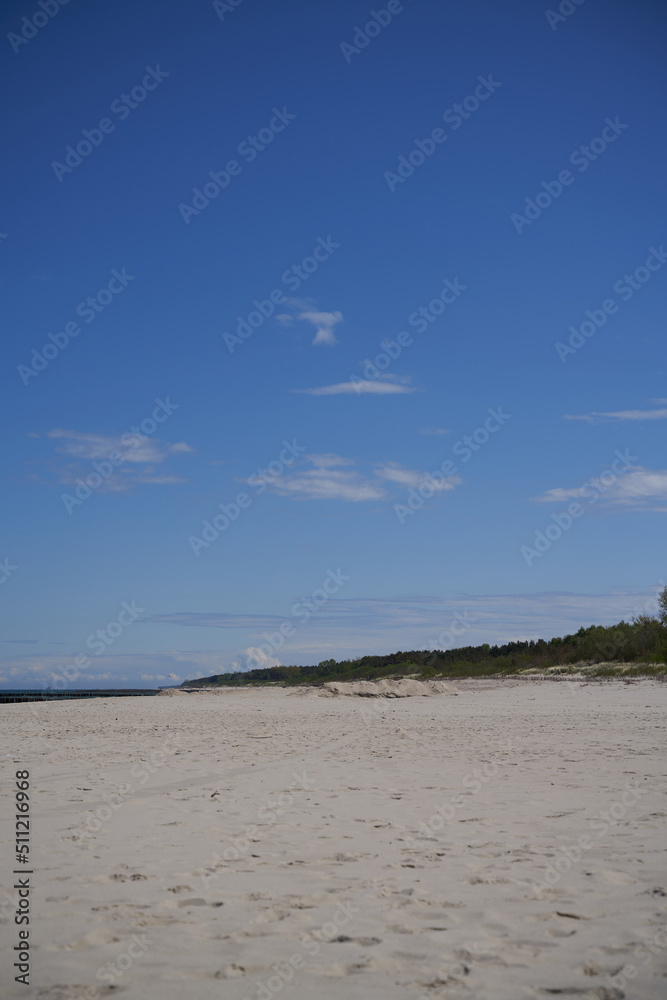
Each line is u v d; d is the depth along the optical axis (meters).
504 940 3.94
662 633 43.03
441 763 10.92
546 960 3.67
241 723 20.78
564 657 49.78
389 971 3.55
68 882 4.99
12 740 15.24
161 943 3.89
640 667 39.66
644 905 4.50
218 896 4.70
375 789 8.65
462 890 4.82
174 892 4.78
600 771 9.87
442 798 8.04
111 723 21.34
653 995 3.28
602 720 18.86
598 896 4.68
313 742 14.33
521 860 5.54
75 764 11.01
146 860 5.56
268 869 5.32
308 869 5.31
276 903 4.56
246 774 9.89
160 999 3.23
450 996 3.27
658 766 10.29
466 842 6.11
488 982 3.42
